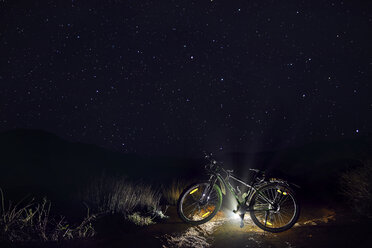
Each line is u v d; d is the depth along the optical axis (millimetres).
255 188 4777
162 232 4539
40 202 5566
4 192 5918
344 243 3943
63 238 4223
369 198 5594
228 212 5637
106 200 6156
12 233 4062
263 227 4590
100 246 3951
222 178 4957
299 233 4461
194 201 5270
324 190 7434
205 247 4074
